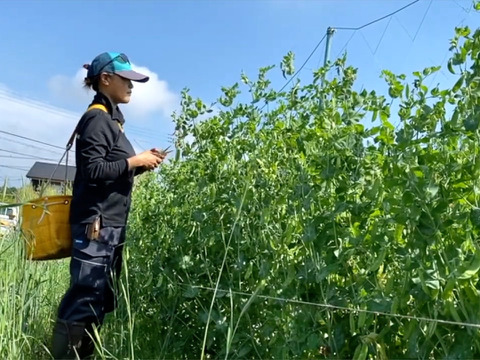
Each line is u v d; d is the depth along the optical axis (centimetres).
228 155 272
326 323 203
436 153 168
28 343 291
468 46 165
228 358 257
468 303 157
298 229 219
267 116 273
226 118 282
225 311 274
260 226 244
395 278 187
